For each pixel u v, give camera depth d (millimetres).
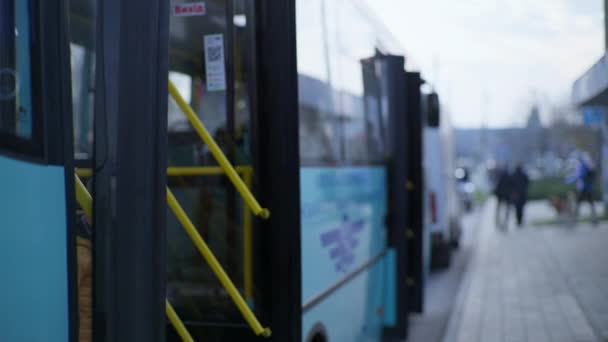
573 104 11016
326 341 5281
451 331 9844
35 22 2471
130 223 2445
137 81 2471
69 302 2449
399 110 8312
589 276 13836
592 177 24234
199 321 4387
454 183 19125
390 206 8312
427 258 12711
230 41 4281
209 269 4383
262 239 4227
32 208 2387
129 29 2475
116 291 2436
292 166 4211
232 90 4277
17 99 2443
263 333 4133
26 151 2400
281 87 4215
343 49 6047
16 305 2326
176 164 4414
